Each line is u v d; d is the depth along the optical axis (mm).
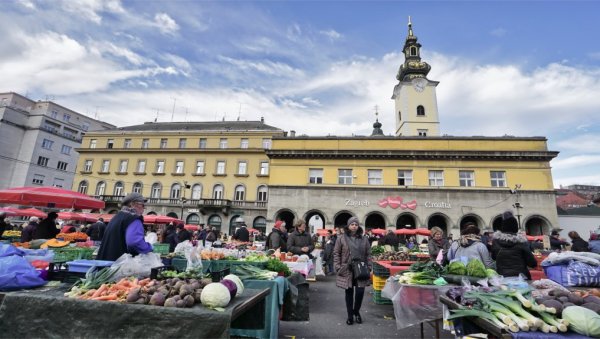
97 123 69188
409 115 40312
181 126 48031
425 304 4379
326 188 27578
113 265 3172
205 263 6258
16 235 13445
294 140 29734
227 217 38406
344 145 29062
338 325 5711
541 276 5938
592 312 2357
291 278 5617
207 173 40969
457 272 4648
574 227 27031
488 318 2566
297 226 8547
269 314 4227
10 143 52469
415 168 27391
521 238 4789
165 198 40031
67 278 3188
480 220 25328
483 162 26703
